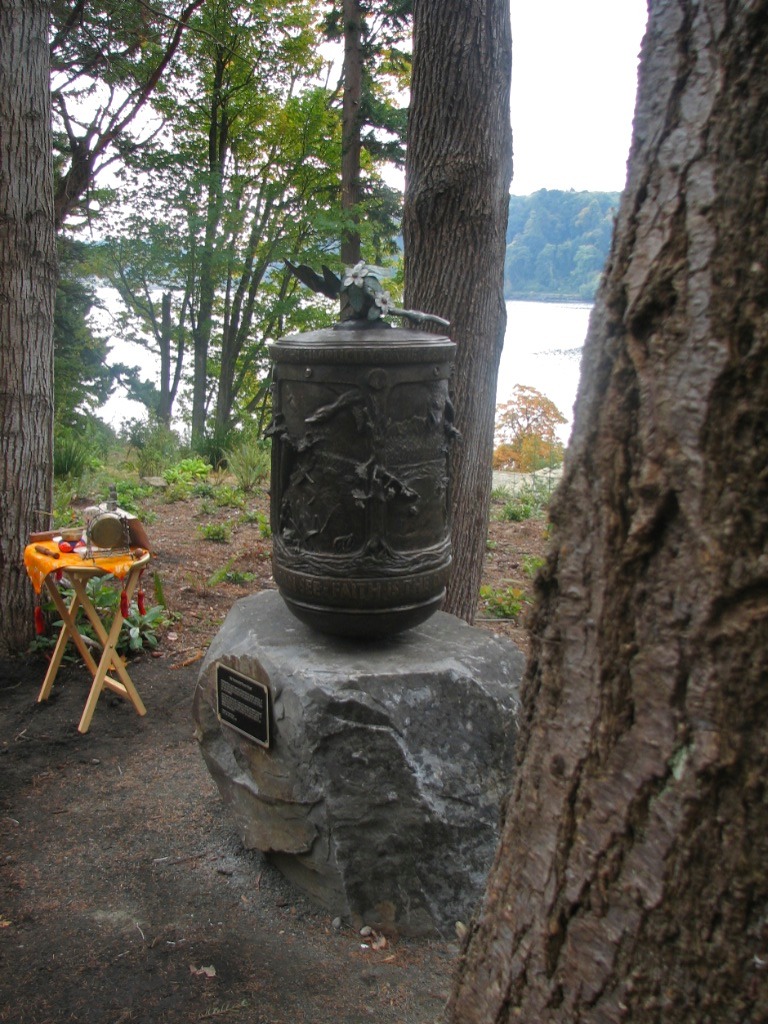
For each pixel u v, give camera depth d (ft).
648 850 3.74
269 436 10.32
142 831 11.55
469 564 15.33
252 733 10.26
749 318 3.36
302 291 59.11
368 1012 8.30
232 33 51.57
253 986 8.66
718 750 3.50
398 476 9.75
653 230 3.66
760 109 3.32
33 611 16.79
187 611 19.34
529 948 4.31
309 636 10.89
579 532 4.07
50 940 9.35
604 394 3.91
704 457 3.49
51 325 16.53
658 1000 3.71
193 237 52.21
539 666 4.46
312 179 56.03
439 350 9.78
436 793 9.62
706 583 3.50
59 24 31.71
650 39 3.71
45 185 15.98
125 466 35.63
